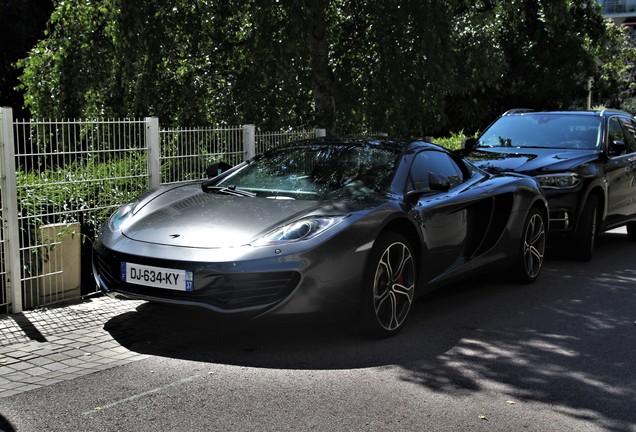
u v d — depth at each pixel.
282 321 4.15
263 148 8.30
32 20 20.34
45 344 4.40
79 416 3.28
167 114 10.95
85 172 5.84
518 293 6.07
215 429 3.15
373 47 11.59
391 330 4.63
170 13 10.42
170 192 5.25
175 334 4.61
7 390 3.61
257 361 4.09
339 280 4.24
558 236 7.48
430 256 5.10
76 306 5.32
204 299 4.11
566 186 7.39
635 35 36.56
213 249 4.19
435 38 10.41
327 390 3.65
